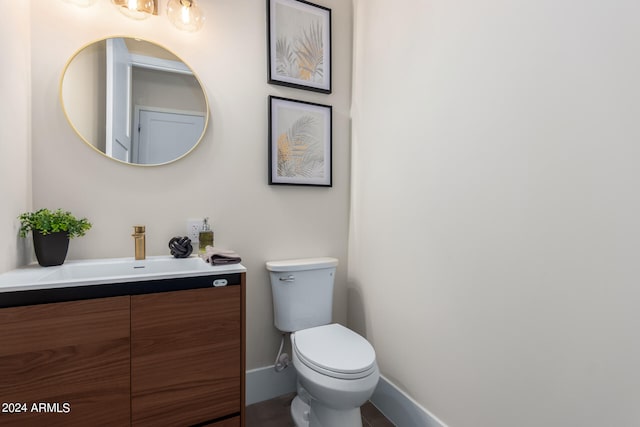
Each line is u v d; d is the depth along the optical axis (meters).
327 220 1.92
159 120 1.46
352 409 1.23
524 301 0.98
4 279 0.97
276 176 1.72
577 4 0.84
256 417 1.56
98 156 1.36
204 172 1.56
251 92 1.67
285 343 1.78
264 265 1.72
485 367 1.10
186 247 1.40
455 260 1.23
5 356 0.87
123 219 1.40
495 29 1.07
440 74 1.31
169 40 1.48
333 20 1.93
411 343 1.46
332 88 1.92
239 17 1.64
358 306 1.88
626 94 0.74
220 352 1.17
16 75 1.13
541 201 0.93
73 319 0.94
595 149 0.80
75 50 1.31
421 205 1.41
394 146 1.59
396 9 1.58
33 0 1.25
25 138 1.20
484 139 1.11
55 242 1.18
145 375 1.04
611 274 0.77
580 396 0.84
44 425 0.92
